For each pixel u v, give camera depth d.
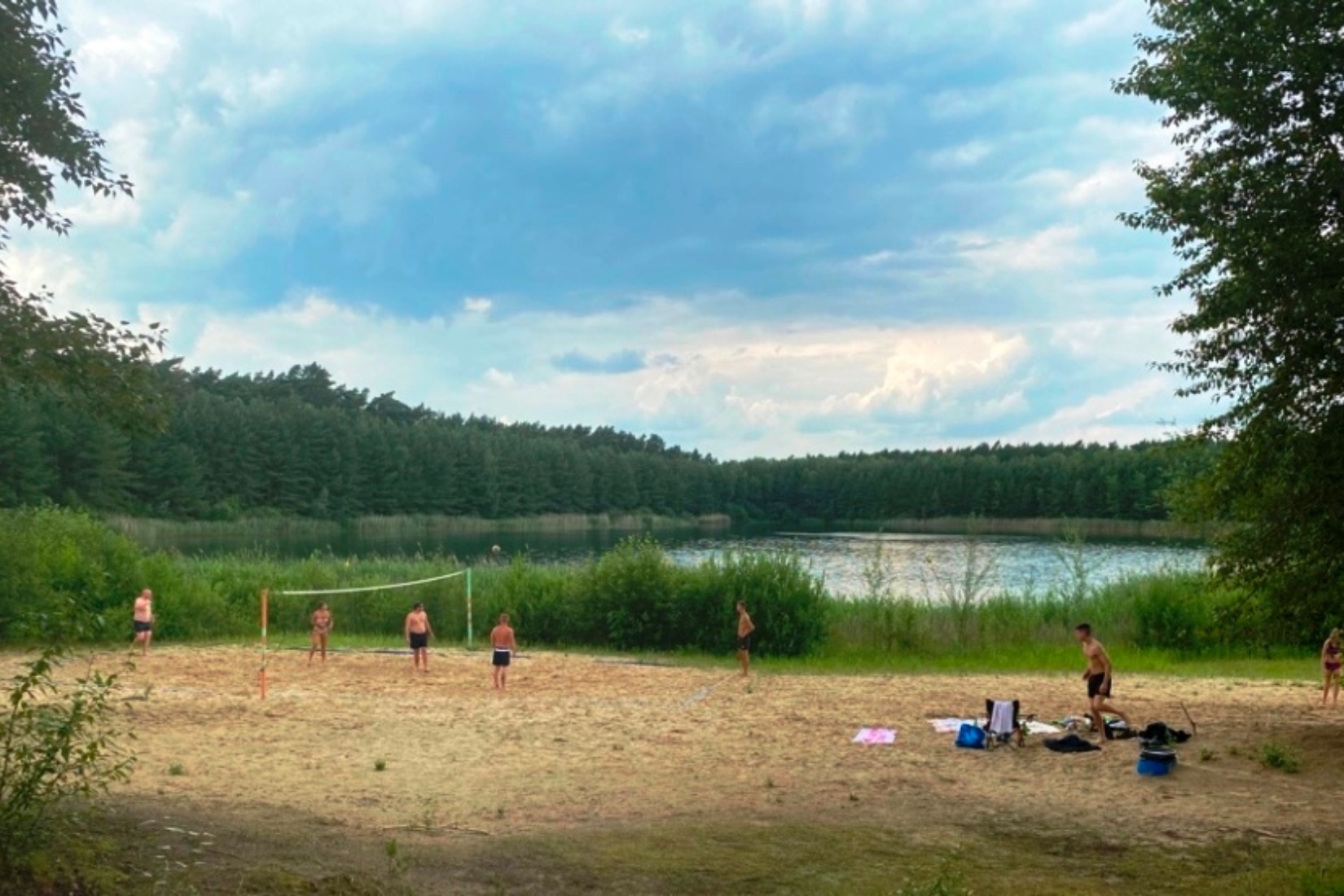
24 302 7.69
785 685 20.91
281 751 13.66
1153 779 12.48
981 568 47.69
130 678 20.41
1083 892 8.41
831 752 14.07
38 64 7.52
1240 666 24.41
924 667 24.67
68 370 7.78
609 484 120.25
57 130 7.57
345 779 12.12
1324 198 12.06
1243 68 12.52
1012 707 14.40
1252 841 9.85
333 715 16.56
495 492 108.50
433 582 31.48
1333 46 11.95
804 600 27.70
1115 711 15.11
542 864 8.55
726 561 29.30
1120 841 9.88
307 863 7.88
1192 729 15.08
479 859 8.61
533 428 160.38
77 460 73.81
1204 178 12.98
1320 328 12.20
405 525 101.88
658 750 14.11
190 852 7.75
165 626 28.70
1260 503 13.80
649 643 28.62
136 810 8.98
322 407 124.38
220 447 90.62
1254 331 13.01
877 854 9.30
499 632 20.38
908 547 67.19
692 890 8.12
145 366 8.23
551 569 32.53
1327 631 14.05
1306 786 12.08
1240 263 12.37
